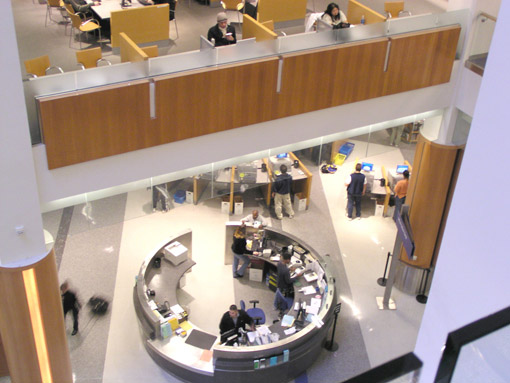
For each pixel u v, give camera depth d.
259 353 9.20
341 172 14.84
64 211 7.44
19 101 6.22
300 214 13.56
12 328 7.72
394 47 8.55
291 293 10.82
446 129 9.97
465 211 3.58
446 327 3.88
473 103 9.29
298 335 9.42
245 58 7.73
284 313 10.41
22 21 10.95
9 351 8.04
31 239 7.17
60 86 6.75
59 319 7.97
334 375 9.81
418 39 8.66
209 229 12.98
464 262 3.64
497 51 3.23
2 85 6.06
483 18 8.87
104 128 7.07
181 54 7.30
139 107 7.18
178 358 9.38
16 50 5.94
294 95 8.18
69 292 10.03
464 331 1.87
